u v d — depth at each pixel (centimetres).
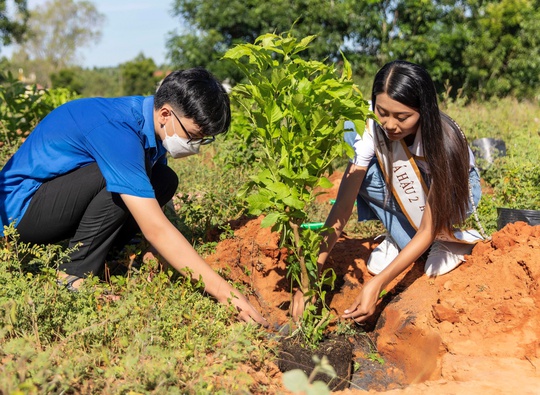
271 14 1733
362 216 395
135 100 323
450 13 1731
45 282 302
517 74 1770
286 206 304
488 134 816
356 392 273
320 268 344
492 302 308
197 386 236
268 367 294
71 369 235
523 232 338
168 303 302
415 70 298
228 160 556
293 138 296
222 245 391
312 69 302
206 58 1791
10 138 640
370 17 1694
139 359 251
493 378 268
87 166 327
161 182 366
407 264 329
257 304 363
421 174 349
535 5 1803
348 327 342
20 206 330
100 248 336
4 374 218
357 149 343
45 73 6694
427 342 314
